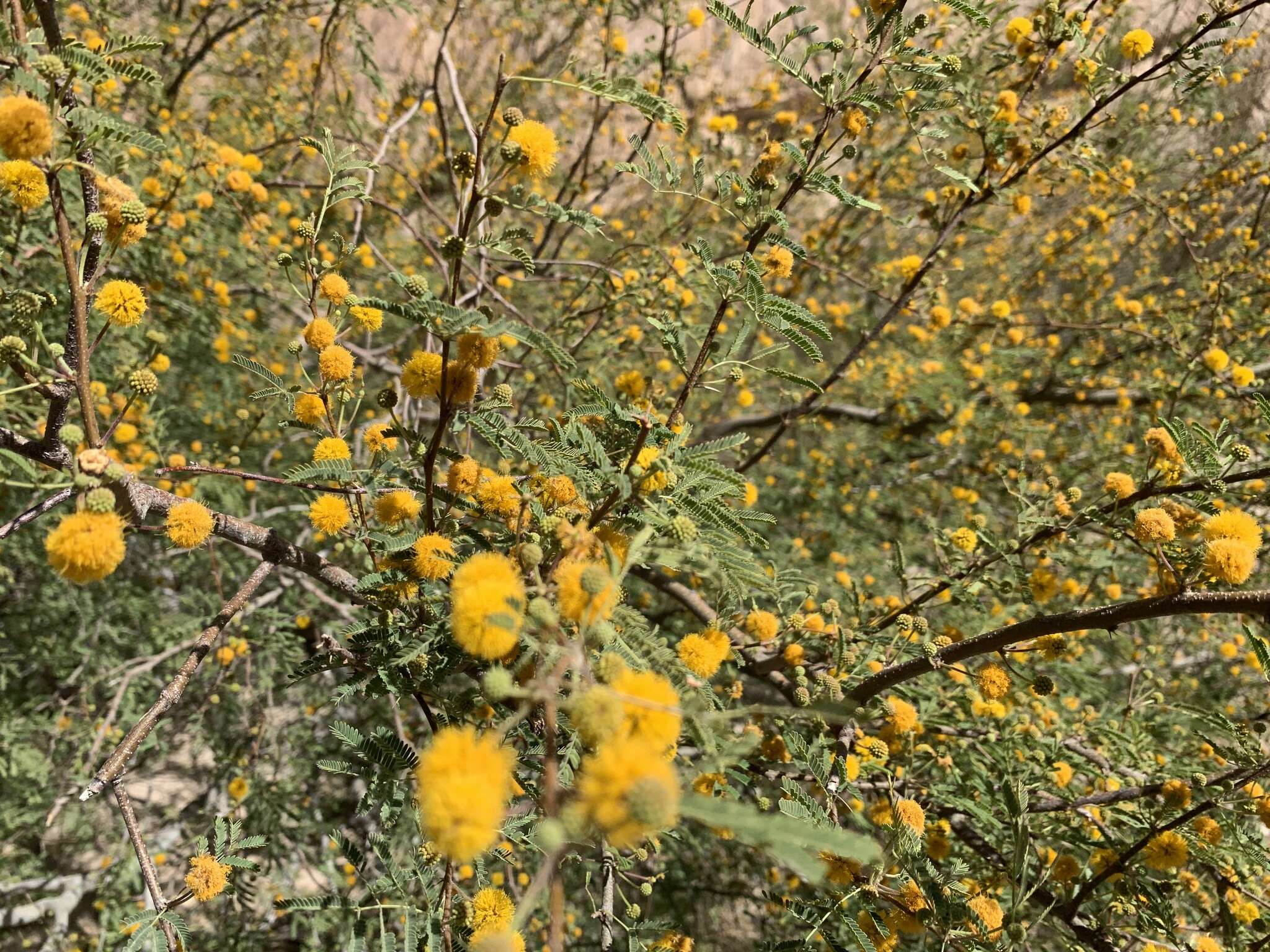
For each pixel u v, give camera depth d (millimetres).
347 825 5965
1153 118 4617
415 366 1528
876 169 5297
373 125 6324
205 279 4559
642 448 1605
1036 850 2389
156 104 4102
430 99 5816
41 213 3027
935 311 3805
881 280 6148
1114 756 3041
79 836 6332
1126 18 3957
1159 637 4660
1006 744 2666
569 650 1129
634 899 4934
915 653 2482
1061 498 2598
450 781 926
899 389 6129
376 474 1818
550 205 1533
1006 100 3080
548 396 4355
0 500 4379
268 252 4355
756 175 1986
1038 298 8281
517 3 6812
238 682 5090
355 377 2129
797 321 1617
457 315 1319
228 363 5262
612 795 865
